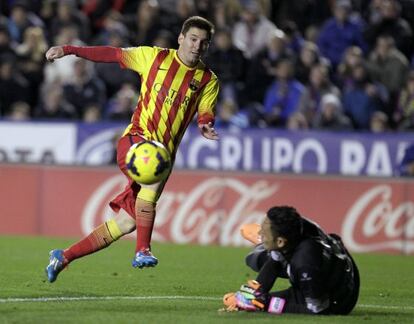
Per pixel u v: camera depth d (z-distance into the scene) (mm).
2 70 61250
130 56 29109
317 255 25062
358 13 70750
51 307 26938
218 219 52625
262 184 52719
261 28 65562
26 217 53656
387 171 56219
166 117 28953
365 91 61500
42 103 60969
